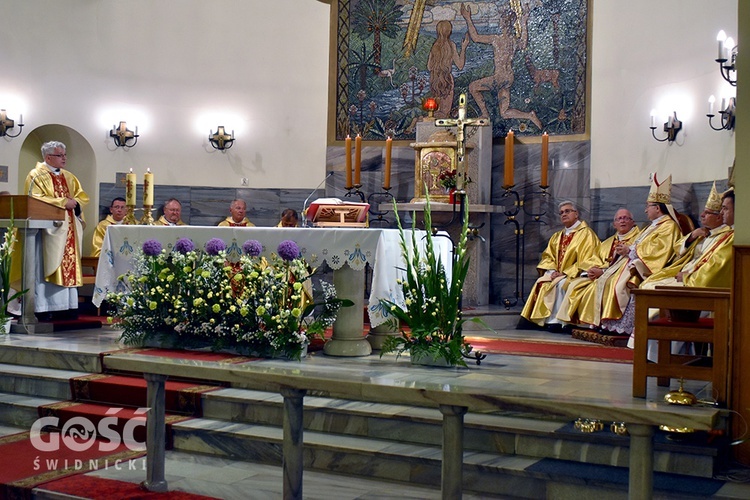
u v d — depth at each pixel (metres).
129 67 10.91
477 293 10.05
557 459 4.98
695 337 4.91
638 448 3.67
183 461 5.54
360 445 5.30
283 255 6.48
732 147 8.00
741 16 4.96
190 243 6.97
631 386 5.58
